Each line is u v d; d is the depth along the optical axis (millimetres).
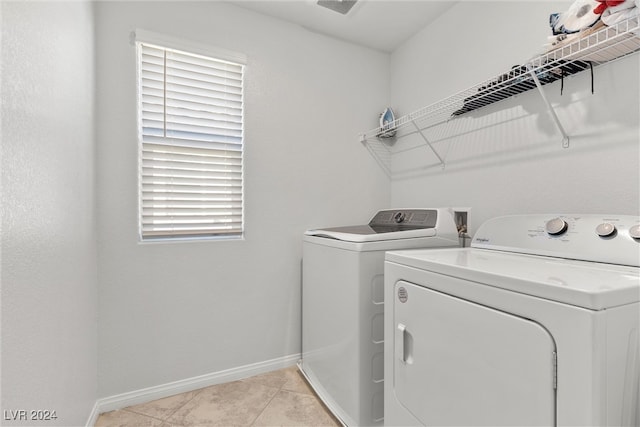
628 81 1168
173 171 1795
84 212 1364
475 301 855
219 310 1893
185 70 1815
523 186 1541
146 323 1703
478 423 835
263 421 1543
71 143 1188
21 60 805
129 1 1649
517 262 999
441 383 958
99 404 1589
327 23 2115
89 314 1452
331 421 1548
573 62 1217
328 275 1656
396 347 1159
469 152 1837
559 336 666
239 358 1950
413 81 2262
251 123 1977
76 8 1256
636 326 681
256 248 1998
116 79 1621
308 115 2166
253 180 1986
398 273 1169
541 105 1461
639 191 1141
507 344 769
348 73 2320
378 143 2434
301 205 2137
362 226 2029
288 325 2096
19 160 792
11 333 746
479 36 1761
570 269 870
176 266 1777
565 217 1177
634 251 930
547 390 685
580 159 1313
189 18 1789
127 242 1656
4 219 722
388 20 2086
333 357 1597
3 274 716
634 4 911
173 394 1759
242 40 1942
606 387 627
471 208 1812
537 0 1467
